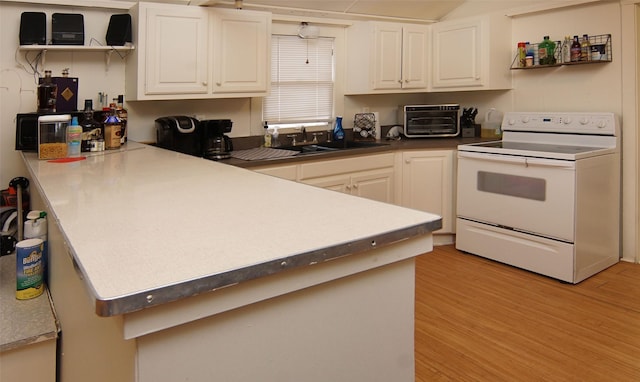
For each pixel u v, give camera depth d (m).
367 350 1.02
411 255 1.05
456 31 4.07
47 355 1.28
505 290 3.01
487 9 4.14
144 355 0.71
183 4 3.19
